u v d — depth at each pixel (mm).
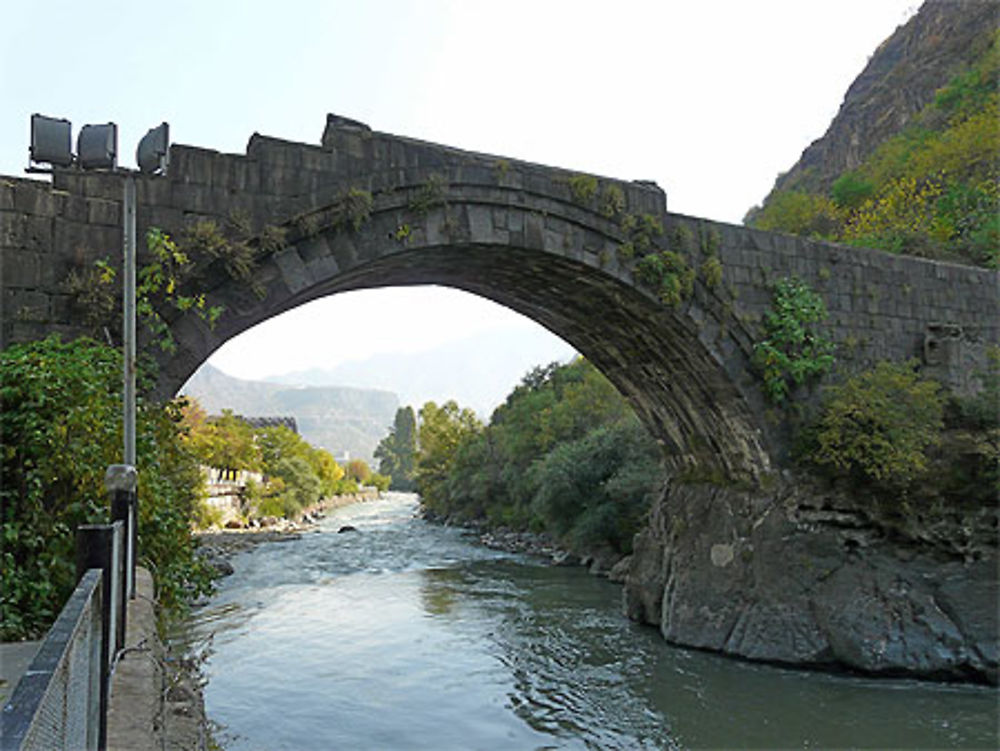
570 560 35969
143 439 9328
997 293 23234
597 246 17047
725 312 18688
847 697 15750
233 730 14516
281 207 13469
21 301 11109
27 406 8227
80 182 11719
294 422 101688
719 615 19484
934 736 13820
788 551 18609
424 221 15000
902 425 17891
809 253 20156
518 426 49688
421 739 14094
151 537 9922
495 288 20078
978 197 36656
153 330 11320
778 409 19312
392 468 165000
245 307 12938
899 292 21391
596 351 22188
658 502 24031
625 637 21094
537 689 16859
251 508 62844
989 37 55844
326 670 18406
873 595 17344
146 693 5594
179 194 12594
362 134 14477
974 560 17203
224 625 23156
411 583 30688
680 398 21281
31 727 2006
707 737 14031
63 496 8430
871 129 65688
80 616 3221
